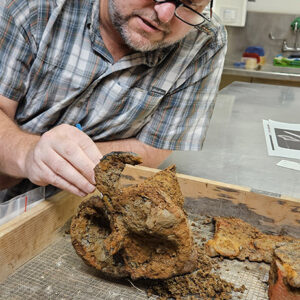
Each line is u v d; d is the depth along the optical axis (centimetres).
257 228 105
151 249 79
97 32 123
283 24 353
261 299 80
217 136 185
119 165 83
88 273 85
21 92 126
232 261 94
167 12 106
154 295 80
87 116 135
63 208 98
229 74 349
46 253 91
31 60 123
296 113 234
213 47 141
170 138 148
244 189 105
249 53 357
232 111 233
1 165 114
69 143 96
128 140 149
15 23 116
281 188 129
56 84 125
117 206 79
